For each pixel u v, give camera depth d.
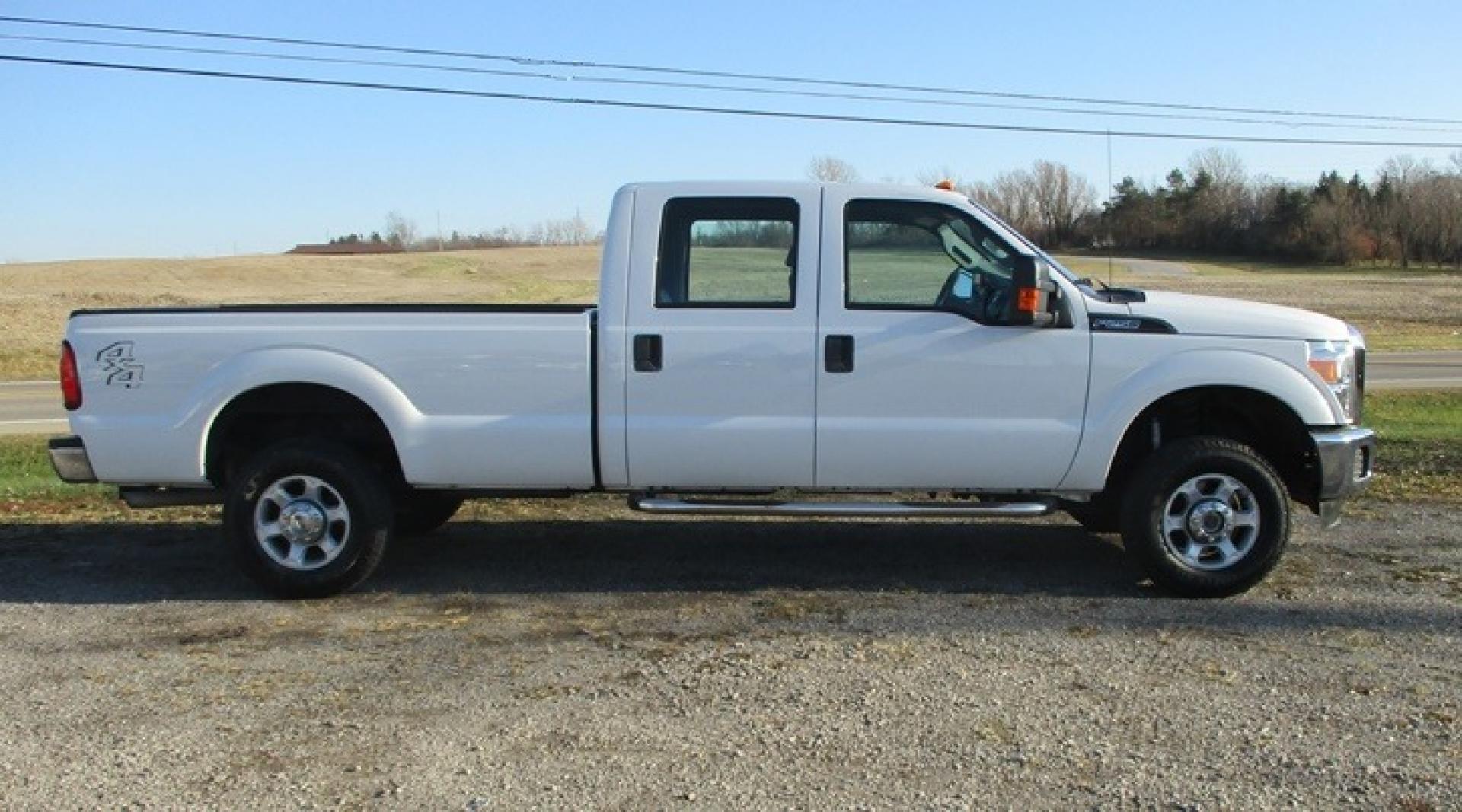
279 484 6.11
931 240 5.99
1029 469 5.92
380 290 51.47
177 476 6.11
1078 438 5.88
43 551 7.22
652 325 5.95
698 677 4.86
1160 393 5.84
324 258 70.50
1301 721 4.33
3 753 4.19
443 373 6.02
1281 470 6.35
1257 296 44.94
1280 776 3.88
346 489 6.07
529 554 7.03
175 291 49.62
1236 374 5.84
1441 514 7.83
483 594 6.18
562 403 5.99
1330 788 3.79
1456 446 10.53
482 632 5.52
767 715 4.45
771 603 5.95
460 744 4.22
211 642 5.44
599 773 3.96
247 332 6.05
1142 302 6.04
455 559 6.93
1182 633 5.38
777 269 5.96
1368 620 5.55
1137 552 5.96
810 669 4.95
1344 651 5.12
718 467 5.99
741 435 5.93
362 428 6.45
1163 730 4.27
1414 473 9.34
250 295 48.50
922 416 5.90
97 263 63.84
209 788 3.89
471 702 4.62
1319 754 4.04
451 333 6.00
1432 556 6.73
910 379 5.88
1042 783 3.85
